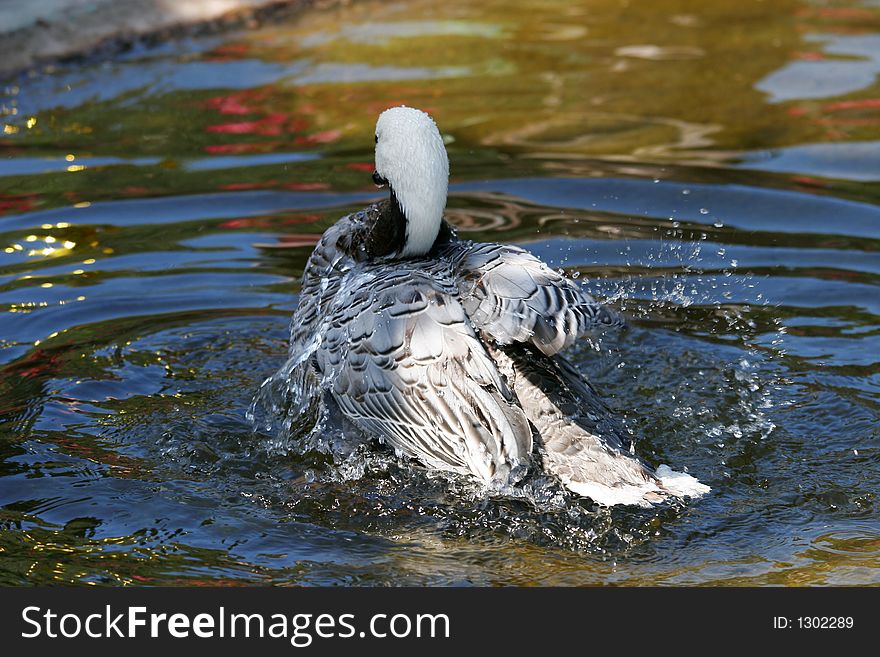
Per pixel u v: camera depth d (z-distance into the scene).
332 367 8.72
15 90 16.75
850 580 7.31
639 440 9.18
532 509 8.19
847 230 12.33
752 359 10.19
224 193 13.36
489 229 12.32
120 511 8.12
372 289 8.62
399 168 9.16
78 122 15.58
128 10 19.08
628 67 17.69
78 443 9.00
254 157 14.37
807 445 9.01
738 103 16.09
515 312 7.95
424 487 8.52
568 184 13.45
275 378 9.82
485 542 7.86
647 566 7.56
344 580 7.41
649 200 13.04
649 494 8.07
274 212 12.92
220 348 10.55
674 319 10.83
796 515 8.11
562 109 15.93
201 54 18.50
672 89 16.67
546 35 19.52
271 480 8.65
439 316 8.13
